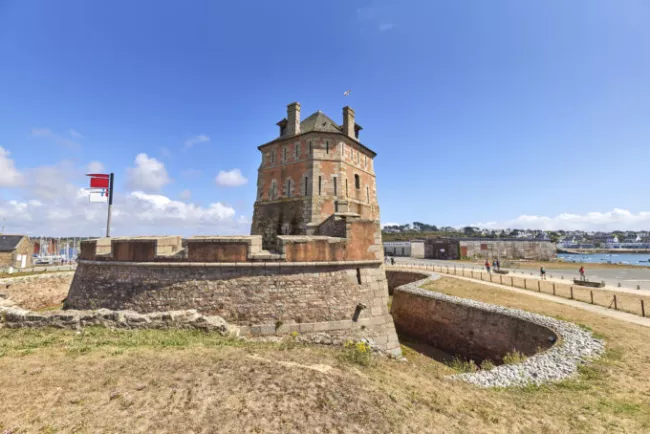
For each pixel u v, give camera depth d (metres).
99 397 5.50
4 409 5.01
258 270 13.14
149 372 6.53
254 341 10.36
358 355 8.98
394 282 34.41
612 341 11.25
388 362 9.57
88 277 14.85
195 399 5.60
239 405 5.51
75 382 5.98
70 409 5.11
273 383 6.39
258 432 4.87
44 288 23.20
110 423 4.80
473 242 59.69
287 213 22.22
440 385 7.93
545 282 25.52
